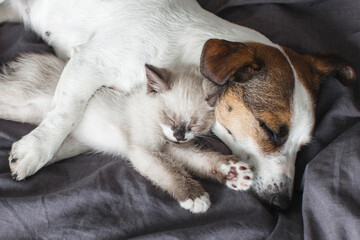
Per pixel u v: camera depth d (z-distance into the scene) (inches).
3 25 27.7
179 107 23.0
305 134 22.7
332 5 26.7
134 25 24.0
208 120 23.5
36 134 22.7
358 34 26.0
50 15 26.1
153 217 21.1
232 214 21.5
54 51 26.9
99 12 25.0
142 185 21.8
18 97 24.1
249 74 22.0
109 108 24.0
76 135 24.4
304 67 23.3
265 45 23.2
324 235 20.2
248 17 27.2
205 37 24.0
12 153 22.3
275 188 22.3
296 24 26.5
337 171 21.1
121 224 20.7
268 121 21.9
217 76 20.9
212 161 22.9
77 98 23.5
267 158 22.6
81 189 21.1
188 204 21.3
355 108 23.7
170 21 24.3
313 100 22.9
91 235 20.4
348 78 24.1
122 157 24.1
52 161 23.6
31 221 20.6
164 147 24.0
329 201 20.4
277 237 20.2
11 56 25.6
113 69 23.9
